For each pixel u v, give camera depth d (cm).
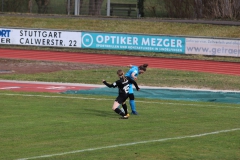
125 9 12850
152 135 3173
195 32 11050
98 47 9719
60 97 5028
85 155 2619
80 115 3928
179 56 9281
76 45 9769
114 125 3500
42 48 9844
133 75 3997
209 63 8756
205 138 3117
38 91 5553
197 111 4344
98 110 4241
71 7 12812
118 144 2891
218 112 4309
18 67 8069
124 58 9119
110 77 7106
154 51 9475
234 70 8238
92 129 3328
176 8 12975
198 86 6500
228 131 3362
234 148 2870
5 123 3491
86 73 7469
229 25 11306
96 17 12200
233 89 6344
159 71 7831
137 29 11288
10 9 13175
